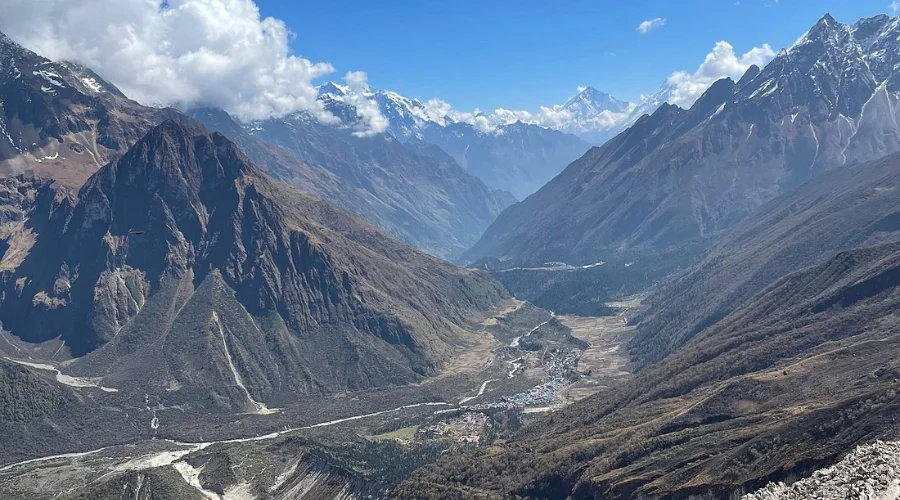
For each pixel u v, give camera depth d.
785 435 147.75
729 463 149.25
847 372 179.12
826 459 131.88
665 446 176.62
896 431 129.00
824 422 144.38
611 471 175.62
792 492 91.00
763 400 183.75
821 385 178.38
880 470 86.88
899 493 79.38
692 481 150.38
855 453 97.50
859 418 139.38
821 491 87.50
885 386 147.25
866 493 81.19
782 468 135.75
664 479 157.50
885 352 183.25
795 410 167.25
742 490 137.75
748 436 159.75
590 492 172.50
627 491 161.50
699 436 174.88
